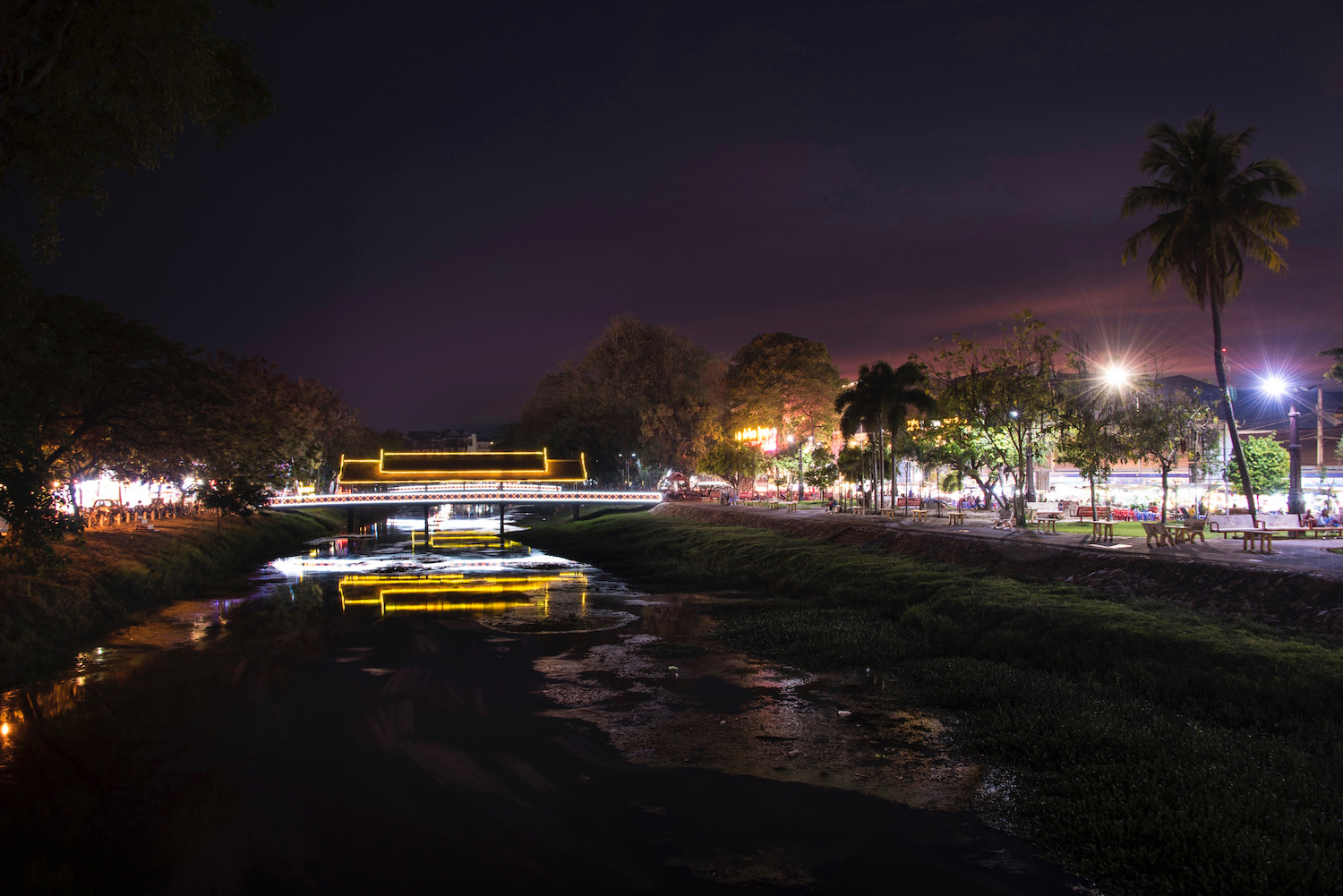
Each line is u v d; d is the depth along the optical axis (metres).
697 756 15.59
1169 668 16.52
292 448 73.69
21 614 24.89
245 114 19.88
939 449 50.22
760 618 29.22
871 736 16.39
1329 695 13.78
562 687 21.03
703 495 84.88
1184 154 32.62
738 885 10.82
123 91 16.70
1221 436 41.72
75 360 23.80
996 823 12.30
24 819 13.38
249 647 26.88
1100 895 10.14
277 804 13.79
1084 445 32.94
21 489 19.75
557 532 83.62
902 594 28.19
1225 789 11.70
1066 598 22.77
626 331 89.19
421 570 52.09
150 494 70.00
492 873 11.37
